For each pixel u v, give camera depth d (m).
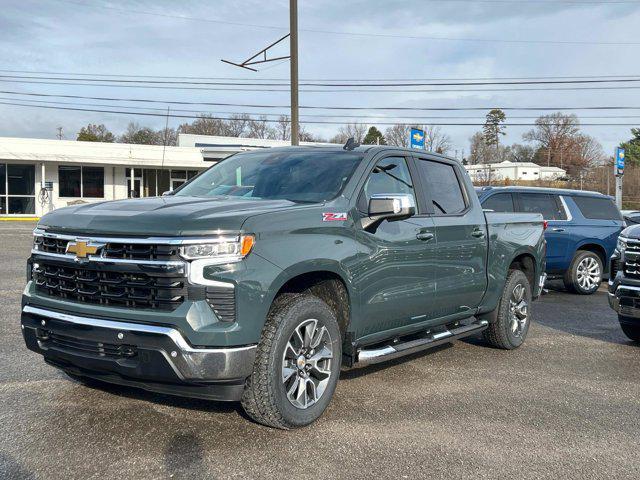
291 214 4.09
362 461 3.65
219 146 43.47
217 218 3.72
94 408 4.38
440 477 3.48
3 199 33.72
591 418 4.52
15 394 4.64
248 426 4.12
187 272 3.60
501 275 6.32
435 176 5.74
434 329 5.82
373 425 4.24
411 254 5.03
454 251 5.59
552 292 11.35
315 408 4.18
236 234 3.70
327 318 4.27
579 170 96.94
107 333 3.71
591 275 11.06
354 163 4.90
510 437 4.11
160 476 3.38
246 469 3.50
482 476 3.51
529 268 7.06
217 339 3.58
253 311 3.70
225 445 3.81
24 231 22.61
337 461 3.64
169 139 65.38
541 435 4.16
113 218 3.87
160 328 3.57
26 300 4.21
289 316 3.96
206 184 5.27
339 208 4.45
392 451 3.81
